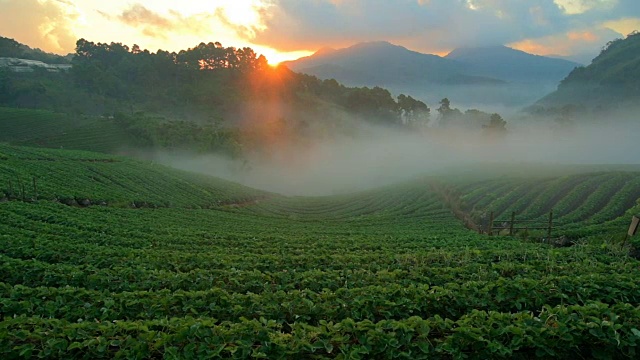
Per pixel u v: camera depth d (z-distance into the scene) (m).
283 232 37.81
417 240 29.08
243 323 9.25
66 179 50.88
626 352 8.55
